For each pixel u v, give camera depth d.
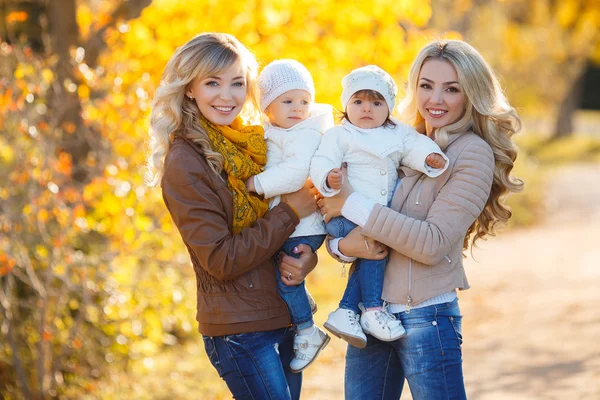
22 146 5.67
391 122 3.27
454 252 3.22
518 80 32.31
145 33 7.17
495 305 9.02
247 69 3.23
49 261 5.56
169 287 6.50
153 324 6.59
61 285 6.11
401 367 3.50
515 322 8.02
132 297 6.30
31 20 8.77
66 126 6.33
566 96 37.91
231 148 3.12
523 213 17.44
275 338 3.21
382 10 7.69
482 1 21.33
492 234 3.52
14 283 6.14
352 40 7.71
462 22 18.33
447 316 3.21
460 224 3.11
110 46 7.39
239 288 3.09
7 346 5.99
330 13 7.61
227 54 3.09
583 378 5.75
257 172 3.19
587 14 32.38
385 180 3.22
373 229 3.09
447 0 17.25
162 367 6.74
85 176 6.86
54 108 6.44
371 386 3.50
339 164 3.19
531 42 31.91
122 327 6.24
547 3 32.75
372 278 3.21
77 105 6.36
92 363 6.16
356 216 3.14
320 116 3.32
